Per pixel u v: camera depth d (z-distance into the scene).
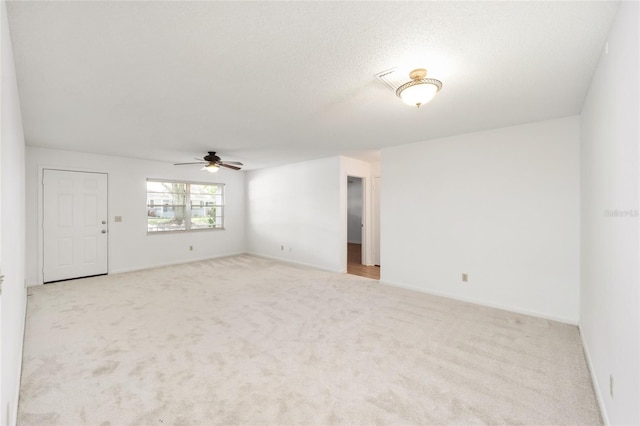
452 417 1.78
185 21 1.60
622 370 1.49
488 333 2.93
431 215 4.24
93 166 5.23
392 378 2.18
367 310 3.56
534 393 2.01
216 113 3.07
